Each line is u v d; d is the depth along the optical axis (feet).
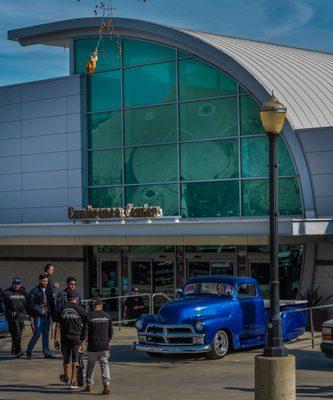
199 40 102.12
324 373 61.77
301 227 87.04
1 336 87.61
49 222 115.34
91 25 110.63
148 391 55.77
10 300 72.90
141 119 108.88
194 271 105.91
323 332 63.41
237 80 100.53
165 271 108.17
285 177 97.81
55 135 115.03
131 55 109.50
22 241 108.37
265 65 104.47
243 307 73.00
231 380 59.62
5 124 119.44
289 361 44.32
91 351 54.65
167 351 69.10
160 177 107.45
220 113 102.68
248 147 100.73
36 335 71.77
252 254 101.24
